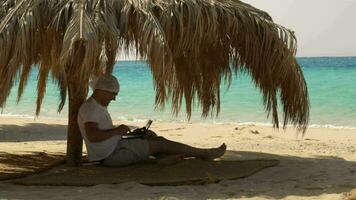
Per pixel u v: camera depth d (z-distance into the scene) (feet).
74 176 20.49
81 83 21.29
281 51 20.35
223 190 18.66
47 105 74.69
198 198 17.30
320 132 43.32
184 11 19.02
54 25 18.24
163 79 17.89
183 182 19.67
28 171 21.56
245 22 20.21
